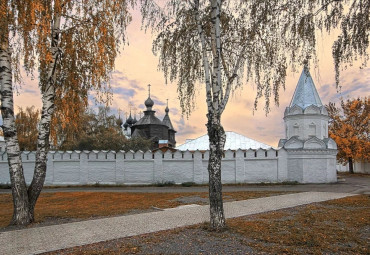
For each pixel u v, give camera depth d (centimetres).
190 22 932
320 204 1295
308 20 783
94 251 654
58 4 917
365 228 827
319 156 2380
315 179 2356
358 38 750
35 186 1003
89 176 2520
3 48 927
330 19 768
